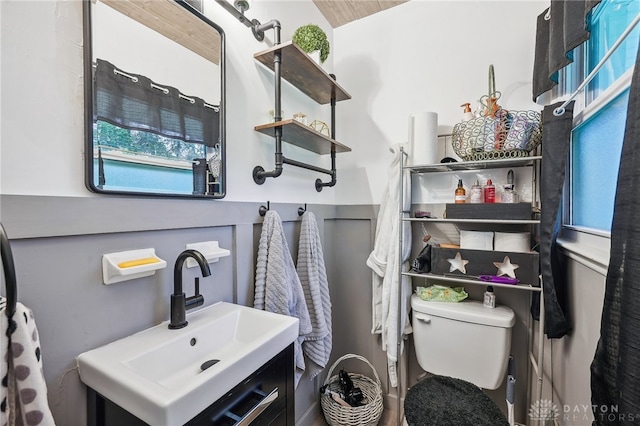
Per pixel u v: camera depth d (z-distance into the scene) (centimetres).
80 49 64
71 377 62
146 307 78
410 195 147
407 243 146
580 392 90
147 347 68
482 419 96
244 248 108
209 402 56
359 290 175
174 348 73
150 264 73
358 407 141
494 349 122
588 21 86
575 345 95
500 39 139
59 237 61
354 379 170
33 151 57
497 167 138
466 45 146
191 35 88
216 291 98
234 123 105
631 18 76
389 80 165
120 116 71
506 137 117
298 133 122
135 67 74
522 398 134
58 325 61
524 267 118
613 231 54
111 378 56
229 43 103
